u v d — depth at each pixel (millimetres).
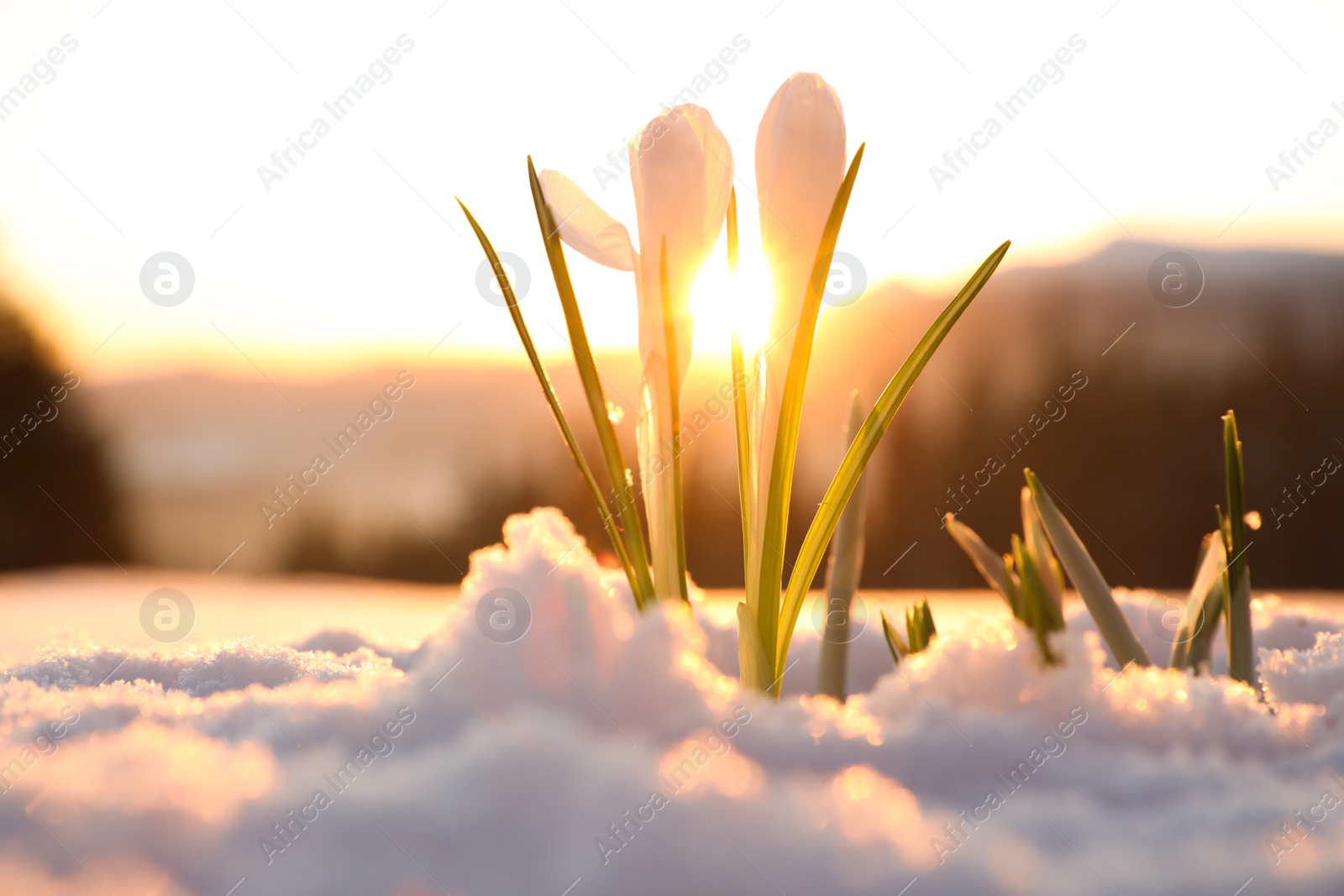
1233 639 349
